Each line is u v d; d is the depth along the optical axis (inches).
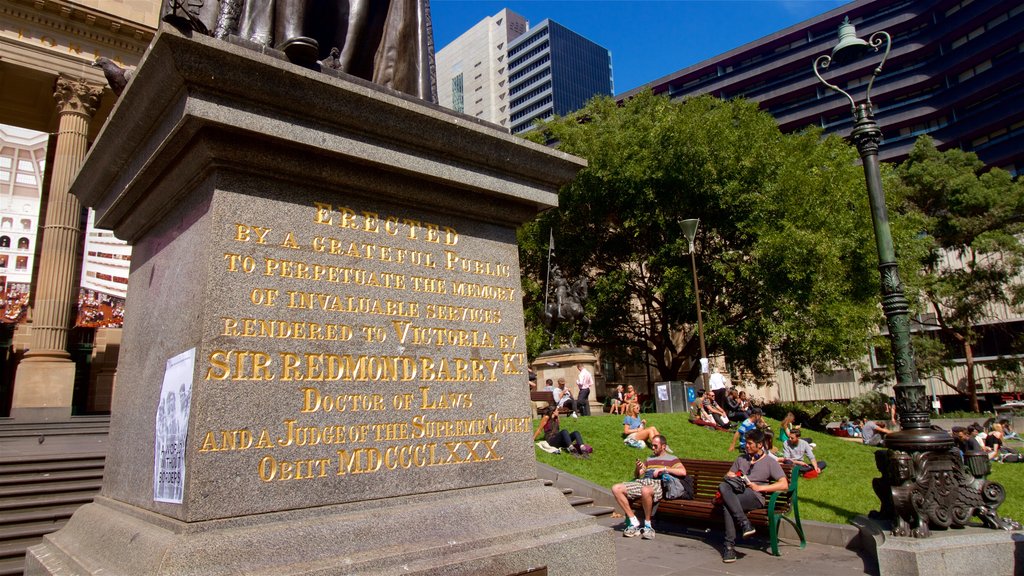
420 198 181.3
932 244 1282.0
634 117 1120.2
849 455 604.1
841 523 321.7
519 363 193.6
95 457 395.2
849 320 915.4
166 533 130.7
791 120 2667.3
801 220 941.2
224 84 143.1
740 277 1010.1
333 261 162.2
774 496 287.4
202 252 146.9
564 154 208.2
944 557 233.6
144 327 174.6
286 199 158.2
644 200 1039.0
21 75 922.1
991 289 1381.6
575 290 976.3
